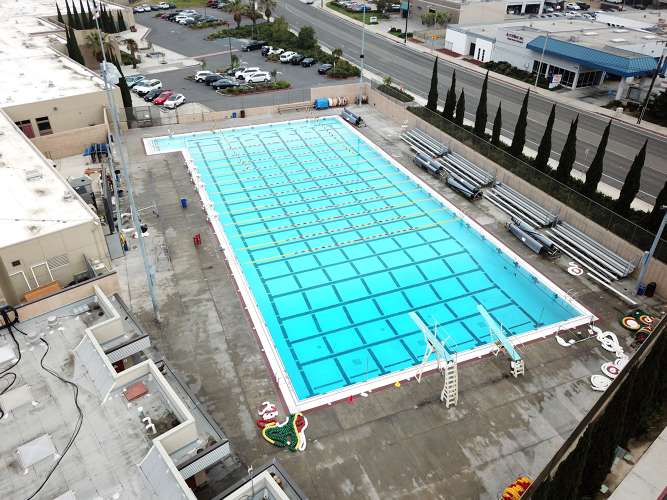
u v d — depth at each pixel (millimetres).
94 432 14000
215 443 14344
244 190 34719
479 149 36188
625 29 66625
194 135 42094
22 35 53469
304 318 24375
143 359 18703
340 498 15859
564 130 45344
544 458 17250
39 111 36219
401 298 25641
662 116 48094
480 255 28734
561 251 28203
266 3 79438
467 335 23500
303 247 29219
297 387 20953
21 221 21297
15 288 20688
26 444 13500
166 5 91875
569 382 20172
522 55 61531
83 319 18078
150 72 59469
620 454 17766
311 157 39375
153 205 30969
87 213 21891
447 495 16000
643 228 26906
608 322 23312
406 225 31281
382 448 17453
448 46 72188
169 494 12203
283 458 17031
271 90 54312
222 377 20141
